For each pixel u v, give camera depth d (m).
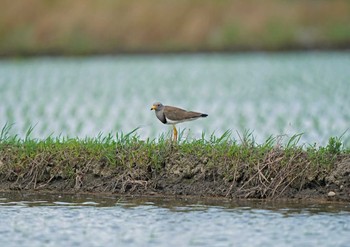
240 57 44.50
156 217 11.60
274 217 11.54
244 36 46.78
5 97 27.75
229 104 25.84
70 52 45.44
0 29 45.97
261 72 36.88
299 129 19.39
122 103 26.44
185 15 47.22
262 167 12.95
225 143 13.54
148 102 26.72
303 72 36.31
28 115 22.89
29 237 10.61
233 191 12.95
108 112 23.88
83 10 46.94
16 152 14.09
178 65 40.91
